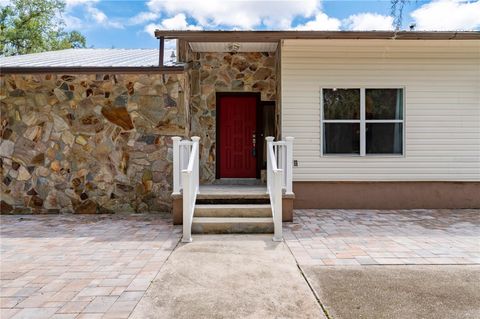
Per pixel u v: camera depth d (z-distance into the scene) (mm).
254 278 3426
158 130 6812
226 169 8211
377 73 7156
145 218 6328
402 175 7188
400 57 7156
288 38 6582
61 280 3393
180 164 5766
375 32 6430
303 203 7195
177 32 6457
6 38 21422
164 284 3289
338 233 5156
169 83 6793
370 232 5215
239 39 6703
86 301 2934
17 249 4438
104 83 6793
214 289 3178
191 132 7887
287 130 7176
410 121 7172
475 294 3074
